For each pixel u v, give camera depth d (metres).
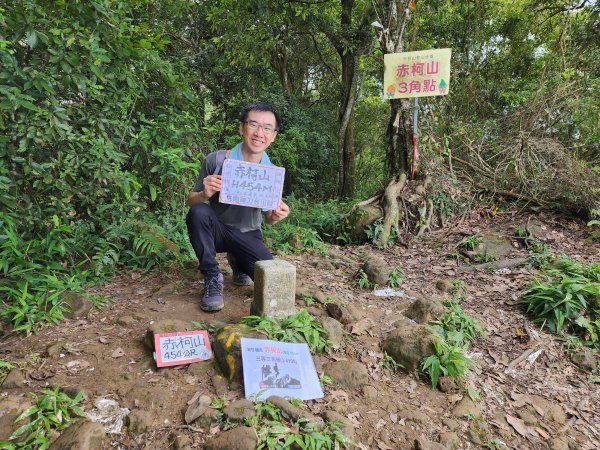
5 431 1.68
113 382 2.05
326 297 3.11
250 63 8.18
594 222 4.41
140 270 3.47
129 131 3.78
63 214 3.27
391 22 5.34
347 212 5.62
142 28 4.02
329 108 12.77
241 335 2.21
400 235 4.93
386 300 3.39
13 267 2.80
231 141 7.65
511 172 5.66
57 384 2.00
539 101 6.04
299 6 7.96
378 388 2.26
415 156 5.34
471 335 2.93
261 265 2.54
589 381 2.66
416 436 1.97
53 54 2.96
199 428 1.81
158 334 2.23
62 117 2.98
